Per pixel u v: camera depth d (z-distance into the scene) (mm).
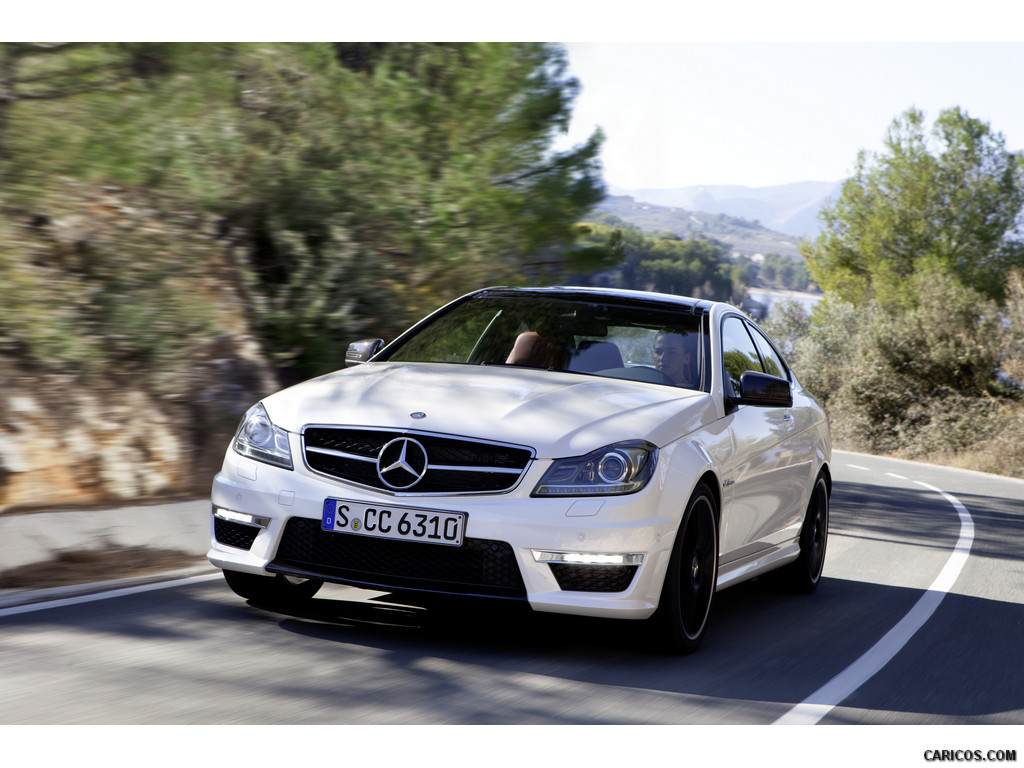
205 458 7777
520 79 10844
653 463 4184
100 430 7285
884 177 50875
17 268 6777
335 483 4172
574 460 4086
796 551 6332
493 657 4223
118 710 3311
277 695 3551
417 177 10398
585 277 11750
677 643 4438
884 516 11375
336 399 4457
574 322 5512
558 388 4660
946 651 5180
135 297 7430
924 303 34938
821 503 6688
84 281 7316
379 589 4074
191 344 7945
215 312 8383
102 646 3994
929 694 4355
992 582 7477
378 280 9680
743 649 4832
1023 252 49000
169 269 7844
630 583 4086
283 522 4211
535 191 11023
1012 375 31328
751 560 5555
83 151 6438
